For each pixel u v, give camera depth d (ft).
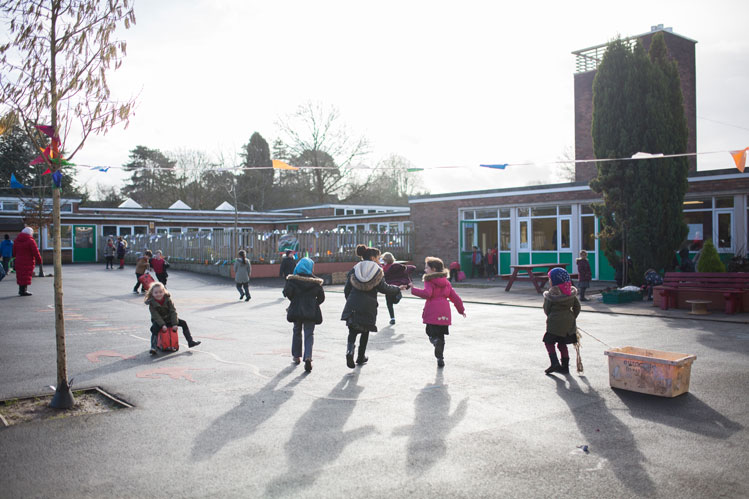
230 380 23.26
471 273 88.84
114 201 221.46
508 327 37.83
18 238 55.67
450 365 26.12
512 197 84.38
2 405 19.72
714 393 21.25
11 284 66.95
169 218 135.03
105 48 20.07
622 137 57.67
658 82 57.06
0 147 124.47
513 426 17.53
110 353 28.86
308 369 24.82
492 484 13.39
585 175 101.81
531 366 25.90
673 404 19.86
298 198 200.34
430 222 95.14
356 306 24.89
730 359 27.22
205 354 28.71
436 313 25.61
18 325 37.99
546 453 15.34
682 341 32.30
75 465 14.46
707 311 44.32
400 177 241.96
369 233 93.25
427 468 14.30
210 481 13.52
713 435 16.78
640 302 51.42
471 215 89.97
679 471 14.20
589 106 101.30
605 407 19.53
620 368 21.65
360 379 23.47
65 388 19.36
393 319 39.58
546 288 67.00
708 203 65.51
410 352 29.22
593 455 15.21
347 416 18.47
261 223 147.74
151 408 19.33
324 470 14.15
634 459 14.94
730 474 14.02
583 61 104.58
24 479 13.62
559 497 12.76
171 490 13.04
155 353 28.37
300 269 26.03
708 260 50.96
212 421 17.94
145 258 60.70
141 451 15.39
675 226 57.26
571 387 22.17
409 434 16.78
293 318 25.54
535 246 82.53
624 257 58.34
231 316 43.86
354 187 193.47
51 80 19.39
